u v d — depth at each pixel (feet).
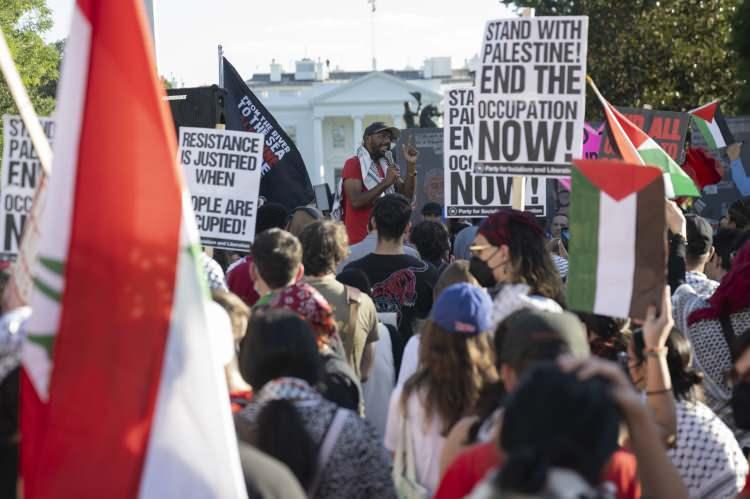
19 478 11.73
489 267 16.22
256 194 26.48
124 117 10.68
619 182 13.69
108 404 10.48
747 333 15.44
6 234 17.17
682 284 20.68
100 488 10.38
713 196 52.01
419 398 13.92
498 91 21.02
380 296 22.49
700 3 92.94
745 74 90.33
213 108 33.83
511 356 11.43
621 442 11.60
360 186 31.24
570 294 13.87
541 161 20.83
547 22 20.71
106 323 10.54
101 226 10.62
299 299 16.12
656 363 13.39
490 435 11.73
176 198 10.69
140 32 10.73
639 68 94.53
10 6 108.17
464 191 28.04
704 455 14.83
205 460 10.52
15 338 11.89
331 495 12.55
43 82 138.82
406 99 299.17
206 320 10.68
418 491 14.03
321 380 13.44
